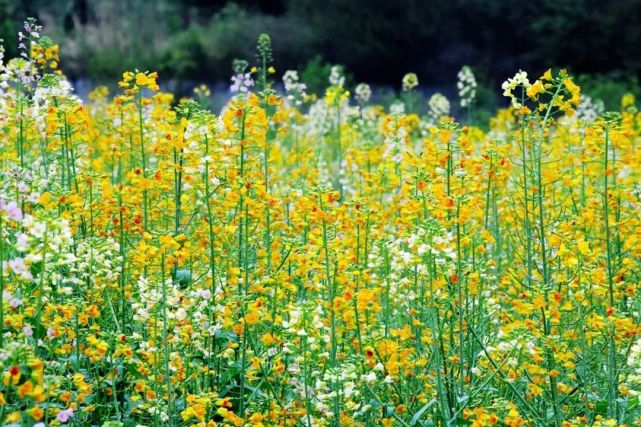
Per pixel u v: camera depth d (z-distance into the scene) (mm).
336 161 13055
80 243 6043
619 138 6742
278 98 6871
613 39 31844
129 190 6793
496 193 7875
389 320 6734
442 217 6027
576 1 31984
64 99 7465
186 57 30125
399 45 33375
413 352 6078
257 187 6227
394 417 5766
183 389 5738
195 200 8047
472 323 6289
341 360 6008
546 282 6312
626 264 6699
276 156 8938
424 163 6629
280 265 6098
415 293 6305
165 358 5414
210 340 6043
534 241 6832
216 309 5852
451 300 5980
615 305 6605
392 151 8602
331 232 6406
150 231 6457
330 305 5512
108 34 31844
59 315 5777
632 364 5344
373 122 14656
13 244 5809
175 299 5578
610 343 5766
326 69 27578
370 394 5957
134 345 6316
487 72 31922
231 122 6480
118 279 6531
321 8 33594
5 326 5414
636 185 8203
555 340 5551
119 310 6672
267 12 37031
